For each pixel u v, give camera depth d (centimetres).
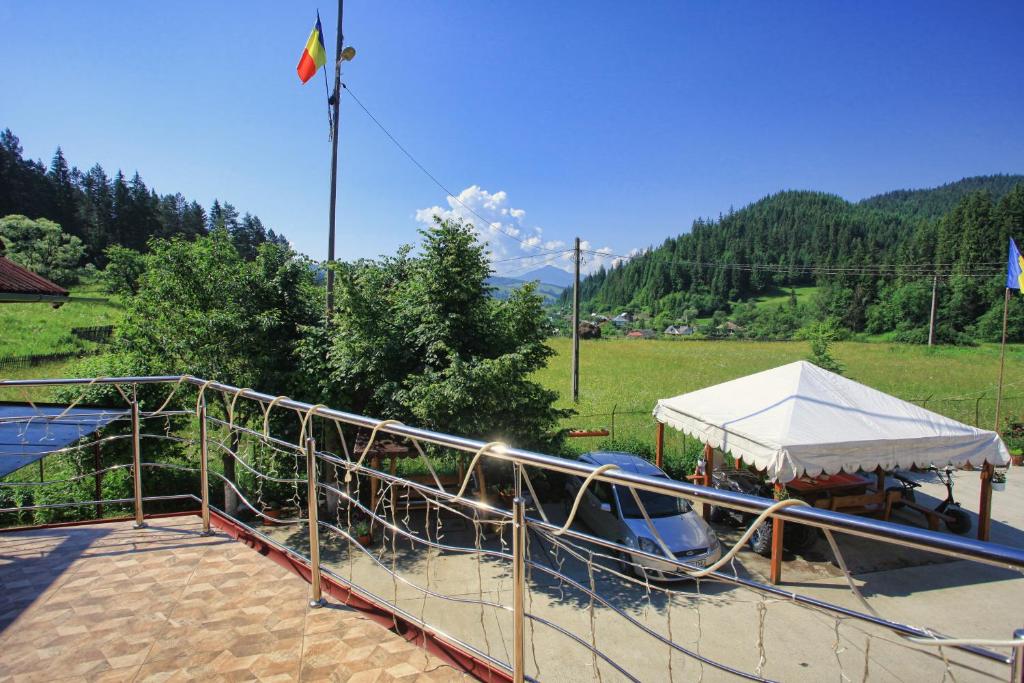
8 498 998
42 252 5847
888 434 934
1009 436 1661
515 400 904
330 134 1166
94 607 297
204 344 1055
